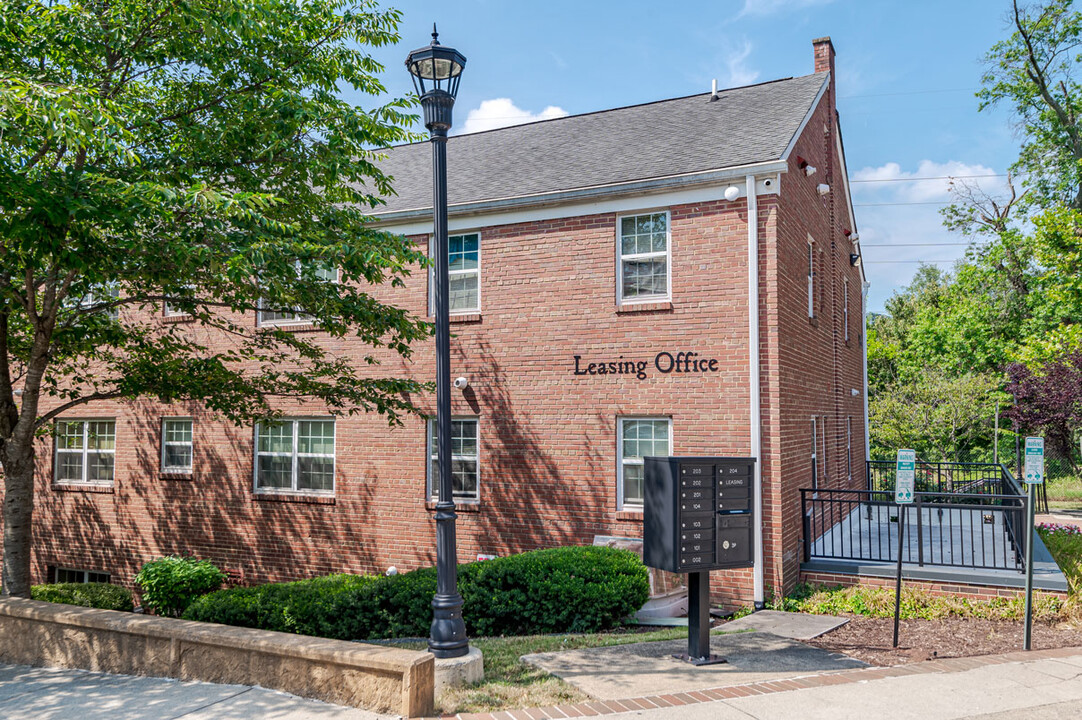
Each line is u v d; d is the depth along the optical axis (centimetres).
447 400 702
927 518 1677
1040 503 2303
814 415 1412
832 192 1675
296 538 1464
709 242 1180
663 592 1082
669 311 1200
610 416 1233
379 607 937
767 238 1146
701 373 1173
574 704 623
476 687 665
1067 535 1481
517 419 1302
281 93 904
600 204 1258
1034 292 3088
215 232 859
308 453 1481
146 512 1608
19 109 728
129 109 856
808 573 1150
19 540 1013
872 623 971
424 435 1375
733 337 1155
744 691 661
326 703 629
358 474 1425
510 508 1296
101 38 918
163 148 955
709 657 763
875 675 721
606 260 1251
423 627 919
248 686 679
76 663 790
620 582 970
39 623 820
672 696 645
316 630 935
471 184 1448
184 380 1094
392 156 1848
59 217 718
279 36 978
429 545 1356
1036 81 2752
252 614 960
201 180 966
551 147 1548
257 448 1523
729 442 1147
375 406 1416
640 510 1208
